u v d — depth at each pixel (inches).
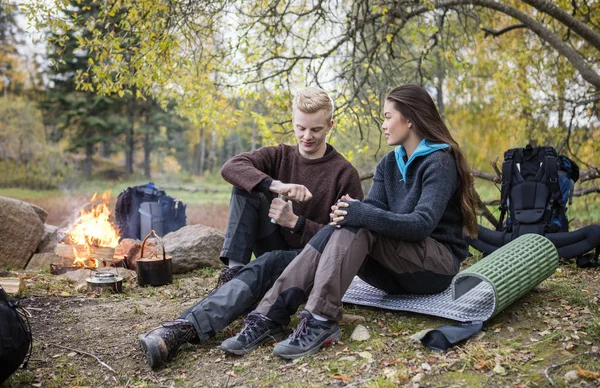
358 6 270.4
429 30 266.2
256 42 269.9
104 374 95.8
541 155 174.7
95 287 151.2
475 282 115.3
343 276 97.1
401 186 112.9
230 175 114.4
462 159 108.9
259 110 306.8
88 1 237.0
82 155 1286.9
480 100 606.9
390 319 115.3
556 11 260.5
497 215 321.1
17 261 192.9
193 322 98.4
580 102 306.8
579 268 162.1
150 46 220.4
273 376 88.5
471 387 79.7
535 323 105.6
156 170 1572.3
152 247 183.9
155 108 1237.7
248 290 102.5
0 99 1173.7
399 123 110.3
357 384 83.5
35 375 95.2
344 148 306.0
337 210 98.0
